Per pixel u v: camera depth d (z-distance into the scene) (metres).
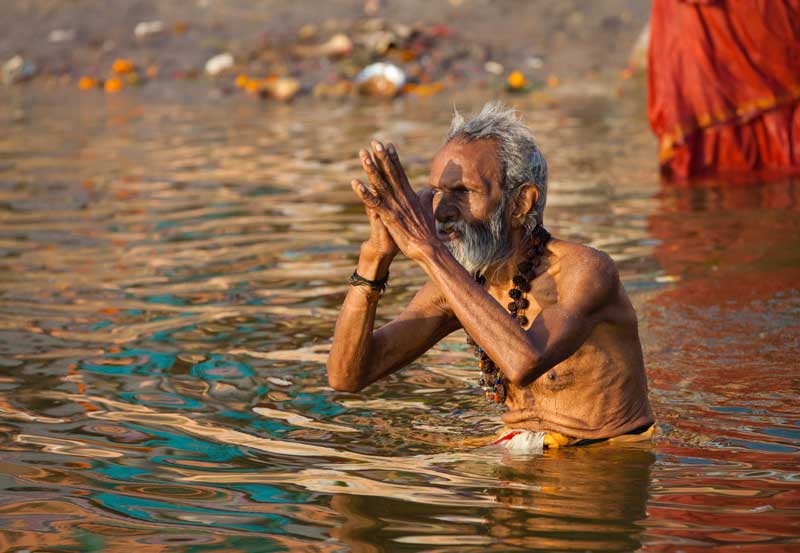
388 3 40.28
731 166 19.91
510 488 7.07
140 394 9.21
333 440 8.16
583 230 15.55
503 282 7.70
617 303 7.71
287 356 10.31
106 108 31.97
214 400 9.08
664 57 19.78
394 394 9.34
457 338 11.14
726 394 9.19
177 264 14.12
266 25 39.44
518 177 7.34
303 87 34.31
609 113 27.92
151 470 7.48
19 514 6.71
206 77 36.16
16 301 12.34
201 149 24.03
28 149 24.56
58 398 9.09
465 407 9.01
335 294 12.55
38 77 37.59
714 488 7.02
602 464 7.53
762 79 19.59
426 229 7.09
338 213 17.20
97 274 13.64
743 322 11.22
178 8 40.94
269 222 16.67
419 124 26.81
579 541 6.20
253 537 6.32
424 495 6.97
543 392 7.97
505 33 37.91
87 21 40.50
